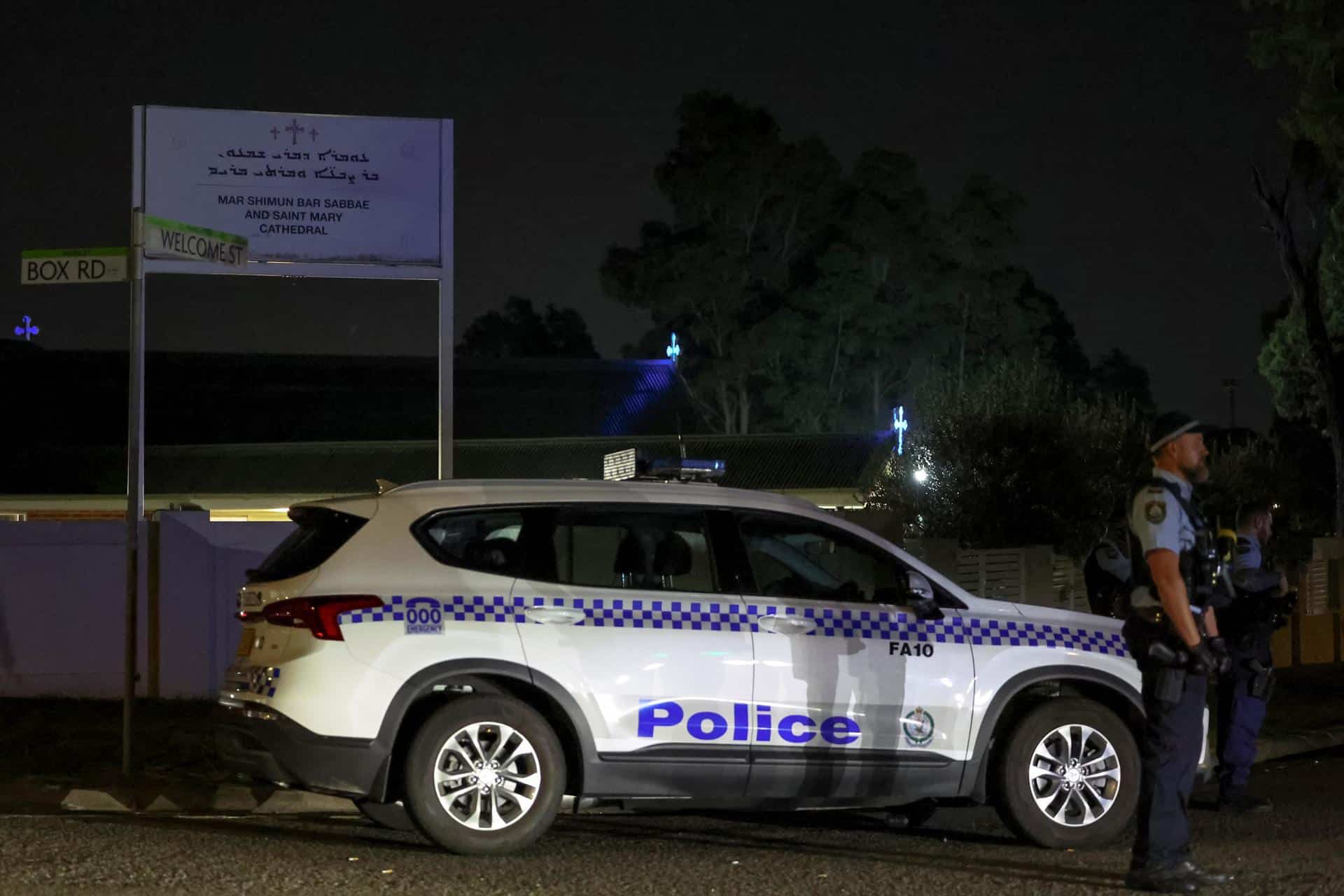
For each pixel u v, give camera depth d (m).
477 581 7.66
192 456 37.69
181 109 16.11
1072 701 8.18
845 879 7.01
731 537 8.05
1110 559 9.38
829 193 55.53
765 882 6.92
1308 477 48.66
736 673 7.83
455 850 7.44
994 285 55.88
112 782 9.40
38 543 13.09
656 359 52.31
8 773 9.65
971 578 15.38
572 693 7.61
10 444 38.78
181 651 13.16
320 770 7.32
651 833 8.48
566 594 7.73
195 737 10.92
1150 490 6.68
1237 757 9.52
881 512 15.50
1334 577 20.59
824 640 7.97
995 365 24.83
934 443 22.73
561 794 7.56
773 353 54.16
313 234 16.33
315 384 43.75
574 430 43.91
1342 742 13.47
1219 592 7.18
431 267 16.53
